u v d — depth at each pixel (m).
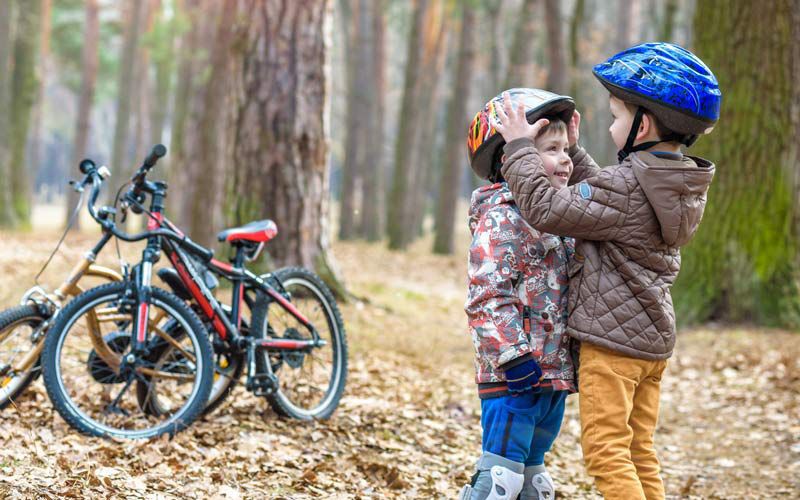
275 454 4.10
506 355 2.59
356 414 5.10
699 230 9.73
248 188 8.74
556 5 17.94
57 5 32.56
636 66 2.70
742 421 5.93
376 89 26.94
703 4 9.54
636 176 2.63
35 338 4.23
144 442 3.99
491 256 2.69
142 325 4.19
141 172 4.22
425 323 9.34
